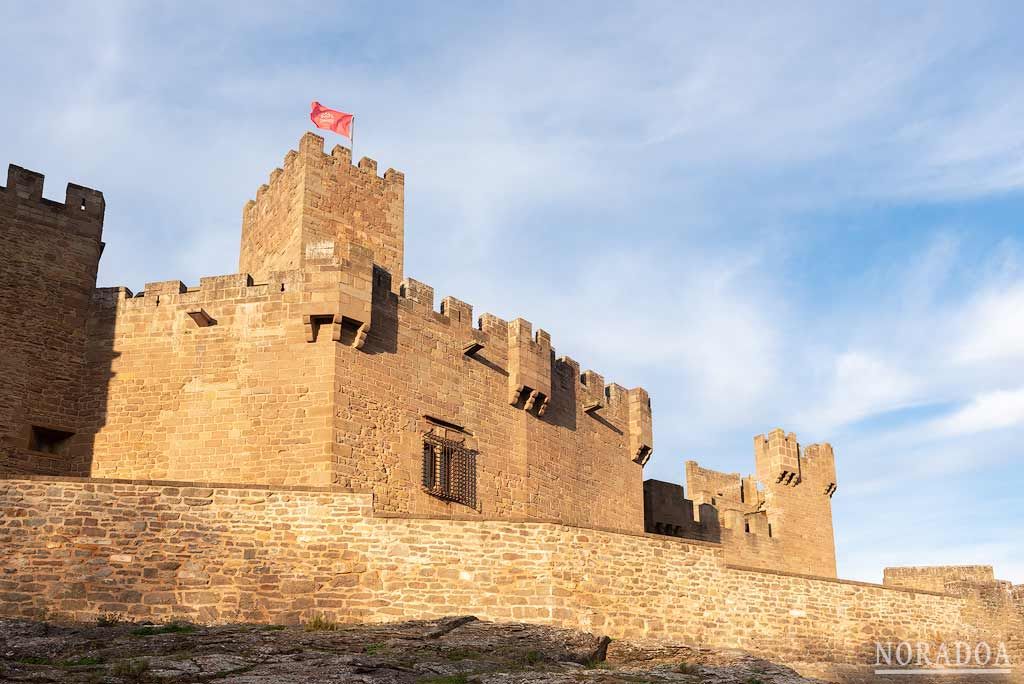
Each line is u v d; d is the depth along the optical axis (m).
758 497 67.06
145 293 38.72
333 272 37.50
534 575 29.69
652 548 32.03
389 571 29.27
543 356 45.44
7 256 37.91
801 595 35.28
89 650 24.30
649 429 53.66
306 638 26.16
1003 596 41.56
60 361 37.88
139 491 28.67
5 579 27.31
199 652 24.44
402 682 23.00
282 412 36.59
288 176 44.47
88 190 40.25
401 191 46.28
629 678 25.91
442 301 42.00
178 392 37.38
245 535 28.95
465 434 41.09
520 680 23.75
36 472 36.50
